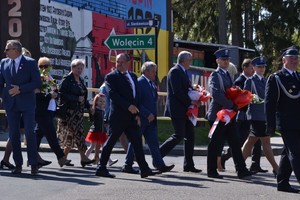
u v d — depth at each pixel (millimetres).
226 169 15336
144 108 13273
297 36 47625
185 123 13930
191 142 14086
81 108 14234
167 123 24094
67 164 14523
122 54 12609
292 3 45281
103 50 30859
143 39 20109
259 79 14047
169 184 12211
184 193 11164
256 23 46375
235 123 13344
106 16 31141
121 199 10375
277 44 45469
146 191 11242
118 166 15391
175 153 20312
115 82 12555
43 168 14031
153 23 20703
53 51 27297
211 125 13445
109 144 12750
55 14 27438
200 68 33562
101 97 14766
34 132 12508
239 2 46562
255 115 13789
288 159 11648
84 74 29281
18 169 12656
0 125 23750
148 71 13555
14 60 12336
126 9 33000
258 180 13297
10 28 25969
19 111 12414
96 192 10961
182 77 13672
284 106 11219
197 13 48938
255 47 46875
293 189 11664
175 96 13680
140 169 12875
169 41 36500
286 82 11203
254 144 14477
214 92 13062
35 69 12352
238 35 47062
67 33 28234
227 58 13211
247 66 14414
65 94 13969
